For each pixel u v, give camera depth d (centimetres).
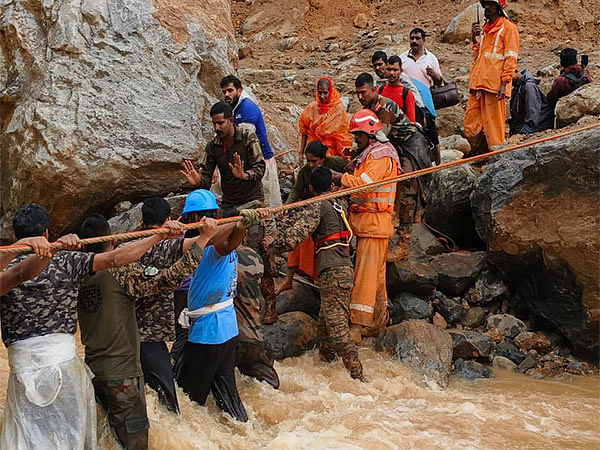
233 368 551
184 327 559
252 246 703
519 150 791
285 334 709
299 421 558
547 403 642
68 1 883
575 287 740
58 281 416
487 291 818
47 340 411
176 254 468
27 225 406
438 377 689
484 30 979
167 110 894
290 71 1472
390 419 572
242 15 1806
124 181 857
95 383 452
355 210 705
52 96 849
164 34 923
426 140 811
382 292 739
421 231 905
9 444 407
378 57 916
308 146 718
